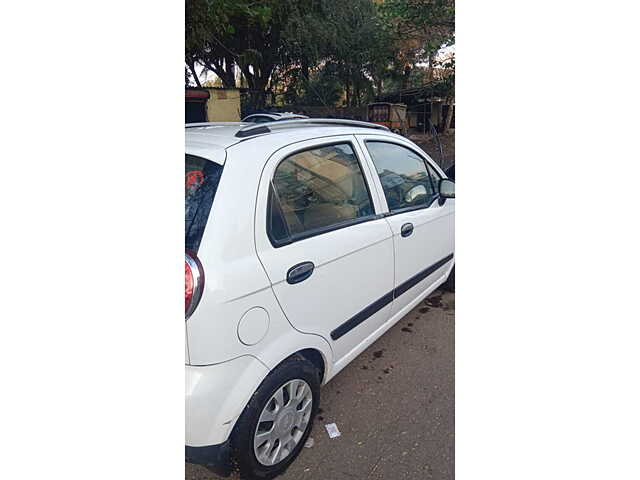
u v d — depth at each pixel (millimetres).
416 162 2873
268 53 9938
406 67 12031
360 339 2262
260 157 1766
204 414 1478
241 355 1549
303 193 1911
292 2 8828
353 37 10031
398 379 2465
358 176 2279
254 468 1712
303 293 1785
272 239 1700
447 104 12109
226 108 8219
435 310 3250
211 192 1594
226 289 1484
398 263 2463
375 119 11148
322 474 1851
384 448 1992
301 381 1849
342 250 1998
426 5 9594
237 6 6855
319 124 2285
